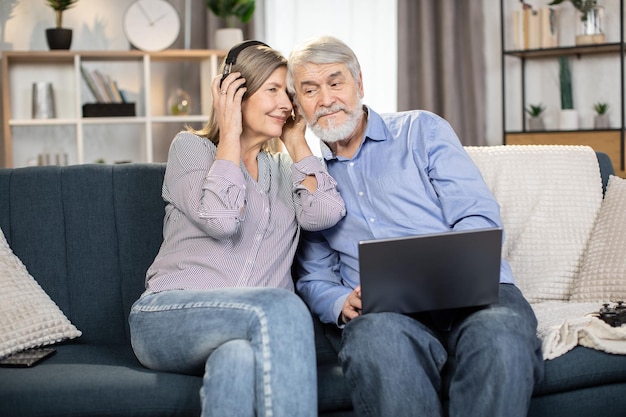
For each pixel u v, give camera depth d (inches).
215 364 64.6
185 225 78.2
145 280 82.0
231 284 76.6
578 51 176.6
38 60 176.1
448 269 66.8
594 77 179.8
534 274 89.9
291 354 65.8
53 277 84.1
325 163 84.9
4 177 86.3
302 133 83.2
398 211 80.9
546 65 185.9
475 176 80.7
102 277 84.9
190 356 69.0
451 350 72.7
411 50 191.5
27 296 78.7
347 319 76.2
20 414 64.6
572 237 91.3
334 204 79.3
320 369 71.5
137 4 173.3
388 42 194.4
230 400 63.5
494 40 192.2
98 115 170.1
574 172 94.1
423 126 83.1
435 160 81.4
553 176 93.4
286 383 65.2
